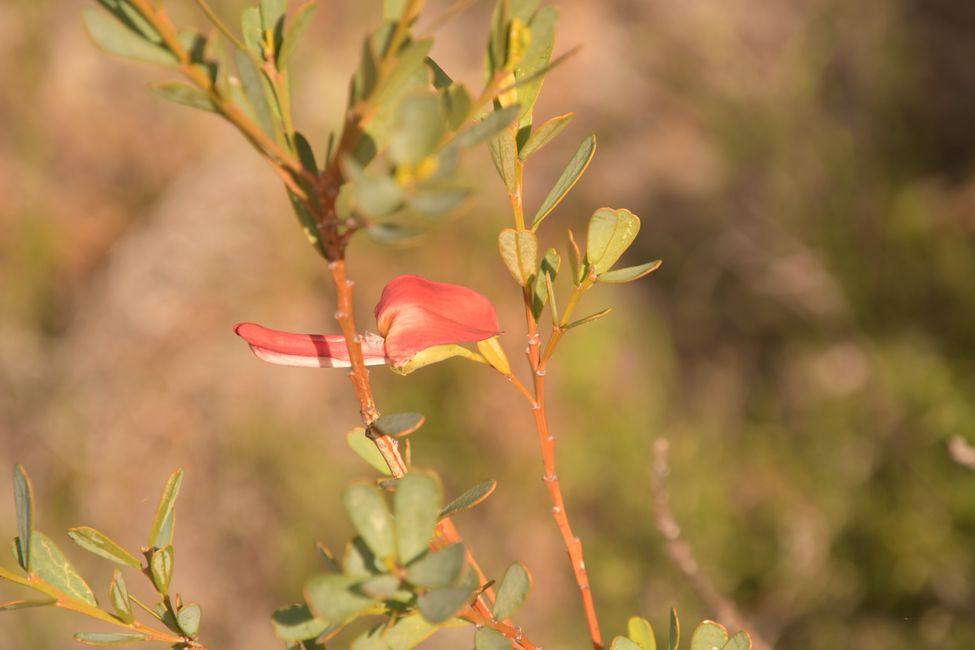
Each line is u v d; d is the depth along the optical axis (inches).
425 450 41.4
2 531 40.3
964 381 40.6
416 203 12.5
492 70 13.4
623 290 47.4
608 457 41.0
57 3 55.9
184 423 42.7
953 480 38.1
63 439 43.2
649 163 50.9
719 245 47.8
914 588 36.6
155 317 45.4
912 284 44.0
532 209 49.4
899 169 46.8
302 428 42.4
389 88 13.0
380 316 14.7
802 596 37.2
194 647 14.5
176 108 53.1
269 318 45.8
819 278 45.1
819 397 43.0
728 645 14.6
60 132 53.0
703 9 52.4
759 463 41.9
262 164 50.1
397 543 13.0
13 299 48.5
